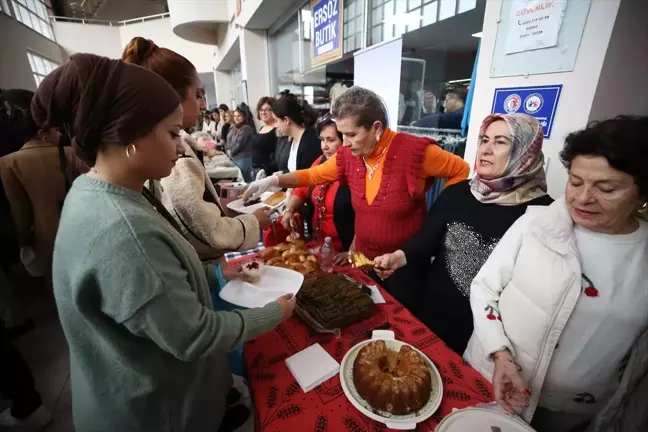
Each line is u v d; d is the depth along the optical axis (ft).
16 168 5.57
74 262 1.71
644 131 1.93
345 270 4.41
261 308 2.42
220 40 29.76
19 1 29.73
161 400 2.15
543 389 2.69
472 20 6.84
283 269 3.74
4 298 6.39
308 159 7.31
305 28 14.90
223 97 40.68
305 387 2.51
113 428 2.11
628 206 2.14
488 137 3.22
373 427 2.23
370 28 9.95
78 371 2.12
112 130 1.66
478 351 3.04
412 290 4.22
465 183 3.80
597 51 3.69
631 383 2.27
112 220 1.69
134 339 1.95
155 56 2.72
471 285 3.08
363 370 2.50
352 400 2.37
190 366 2.27
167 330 1.76
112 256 1.64
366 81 9.14
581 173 2.19
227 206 5.67
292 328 3.24
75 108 1.65
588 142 2.15
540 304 2.52
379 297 3.73
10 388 4.38
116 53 41.27
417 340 3.05
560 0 3.92
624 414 2.26
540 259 2.56
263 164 12.57
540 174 3.17
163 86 1.80
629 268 2.30
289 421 2.27
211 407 2.56
